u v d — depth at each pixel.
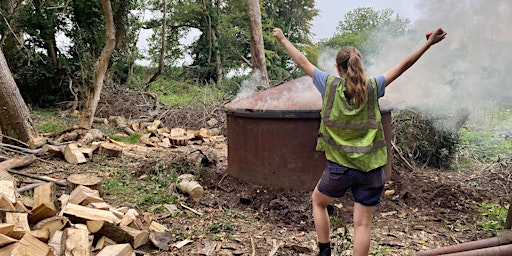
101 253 2.53
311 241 3.18
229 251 2.95
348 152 2.34
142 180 4.65
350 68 2.38
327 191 2.48
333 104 2.41
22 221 2.59
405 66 2.46
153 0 23.53
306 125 3.92
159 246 2.93
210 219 3.58
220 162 5.69
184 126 9.25
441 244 3.14
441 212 3.85
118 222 2.96
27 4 11.87
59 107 12.39
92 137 6.77
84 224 2.82
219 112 9.63
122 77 16.22
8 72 5.81
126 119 10.23
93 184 3.78
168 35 24.78
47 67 12.17
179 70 24.50
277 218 3.65
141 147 6.81
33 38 11.95
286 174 4.00
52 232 2.68
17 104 5.82
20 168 4.85
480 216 3.76
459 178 5.47
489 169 5.73
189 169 4.85
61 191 3.88
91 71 10.69
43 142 5.98
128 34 14.23
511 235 2.43
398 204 4.00
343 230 3.38
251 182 4.23
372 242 3.14
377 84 2.40
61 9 11.62
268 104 4.10
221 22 24.83
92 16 11.48
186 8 23.83
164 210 3.71
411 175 5.05
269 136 4.04
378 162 2.35
